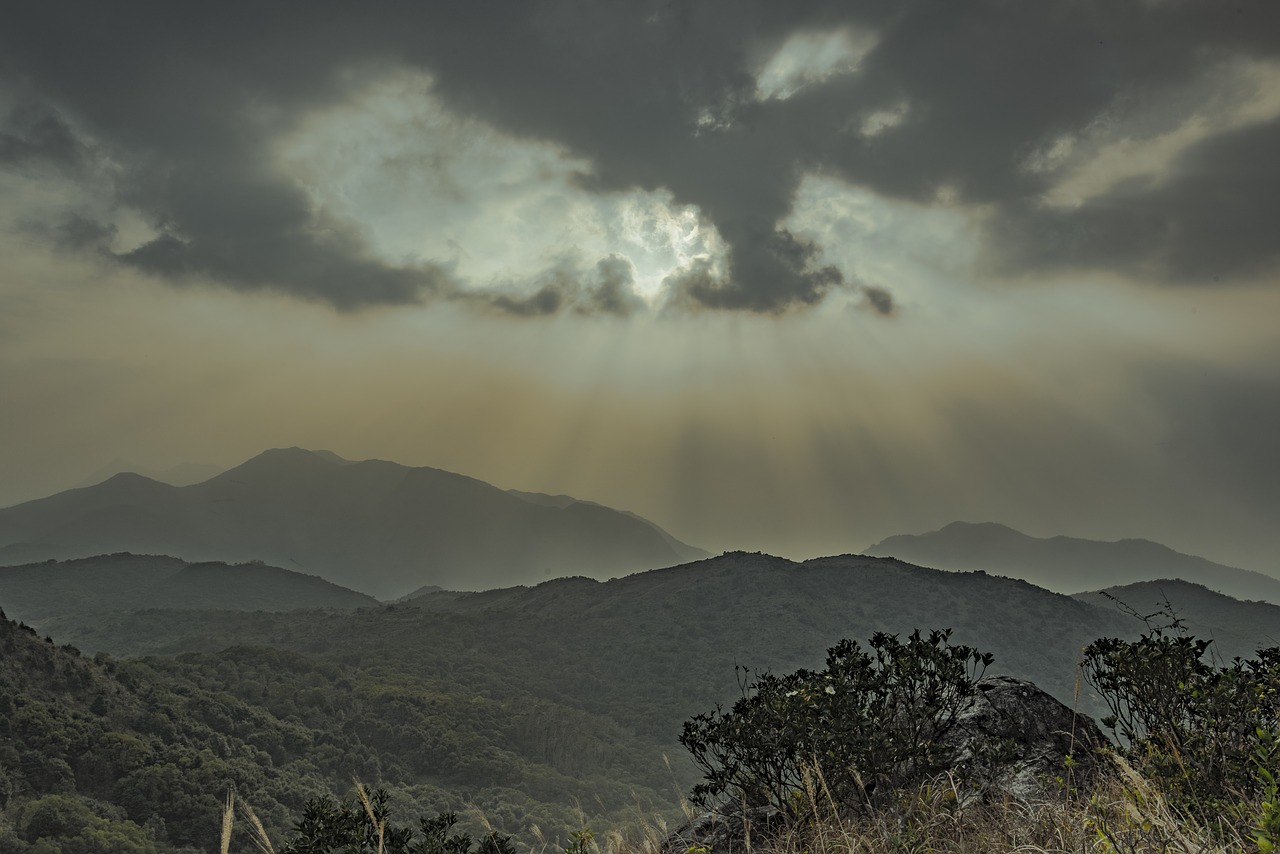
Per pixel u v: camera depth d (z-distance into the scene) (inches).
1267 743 167.6
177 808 3816.4
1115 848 136.4
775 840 213.8
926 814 191.9
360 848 247.3
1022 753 246.7
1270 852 114.8
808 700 251.3
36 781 3686.0
